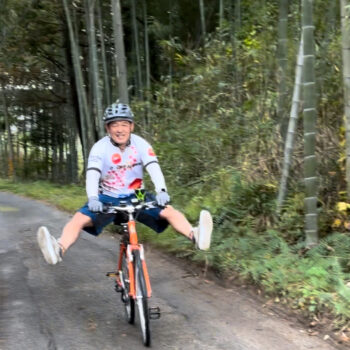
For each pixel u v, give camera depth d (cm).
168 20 1153
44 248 346
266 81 704
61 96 1884
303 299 396
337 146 557
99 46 1383
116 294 471
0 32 1446
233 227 573
